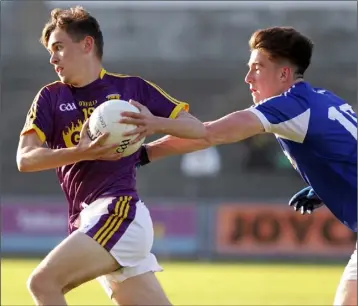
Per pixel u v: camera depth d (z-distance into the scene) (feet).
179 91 284.00
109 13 298.15
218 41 297.12
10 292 143.74
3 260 216.74
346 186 62.64
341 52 290.35
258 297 142.20
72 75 64.13
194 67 284.61
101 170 63.87
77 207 65.00
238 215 225.15
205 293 147.33
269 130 61.16
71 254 60.44
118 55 295.69
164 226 225.97
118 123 59.21
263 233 224.74
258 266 209.77
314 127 61.26
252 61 65.46
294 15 297.94
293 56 64.34
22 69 282.56
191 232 225.76
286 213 223.92
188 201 231.09
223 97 281.95
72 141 64.49
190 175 261.44
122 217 62.64
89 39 64.54
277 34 64.49
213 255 224.94
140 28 297.94
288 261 223.10
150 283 63.93
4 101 277.23
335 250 222.48
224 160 264.72
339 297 61.46
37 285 59.77
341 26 295.48
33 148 62.03
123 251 62.18
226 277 178.50
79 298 138.41
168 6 299.58
